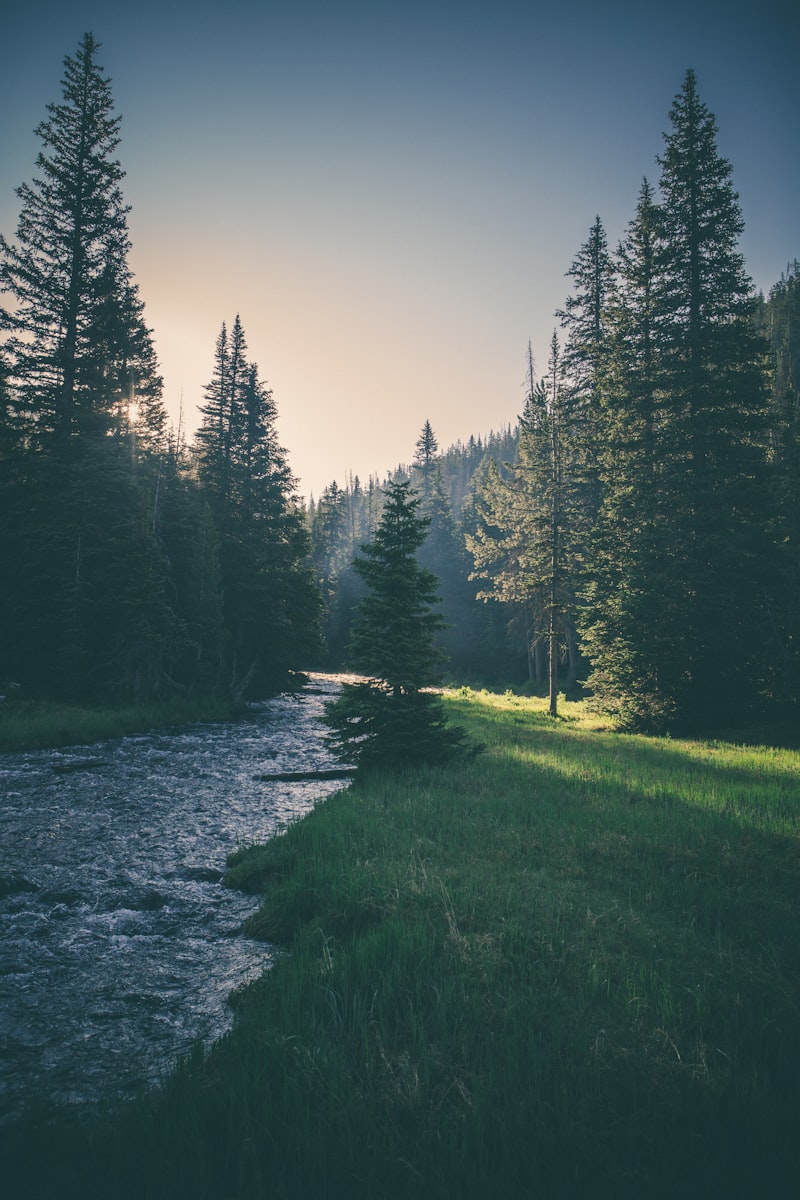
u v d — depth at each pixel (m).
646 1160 3.63
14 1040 5.32
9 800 13.04
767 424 24.14
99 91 28.64
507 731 22.69
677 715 23.22
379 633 15.01
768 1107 3.93
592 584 27.59
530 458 40.47
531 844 9.33
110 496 26.50
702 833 9.75
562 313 36.81
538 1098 4.06
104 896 8.50
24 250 26.66
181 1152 3.78
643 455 26.33
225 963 6.76
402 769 14.48
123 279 28.47
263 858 9.40
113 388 27.30
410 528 15.07
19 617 24.77
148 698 25.17
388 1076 4.40
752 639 23.11
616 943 6.22
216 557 27.95
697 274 25.14
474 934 6.45
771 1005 5.09
